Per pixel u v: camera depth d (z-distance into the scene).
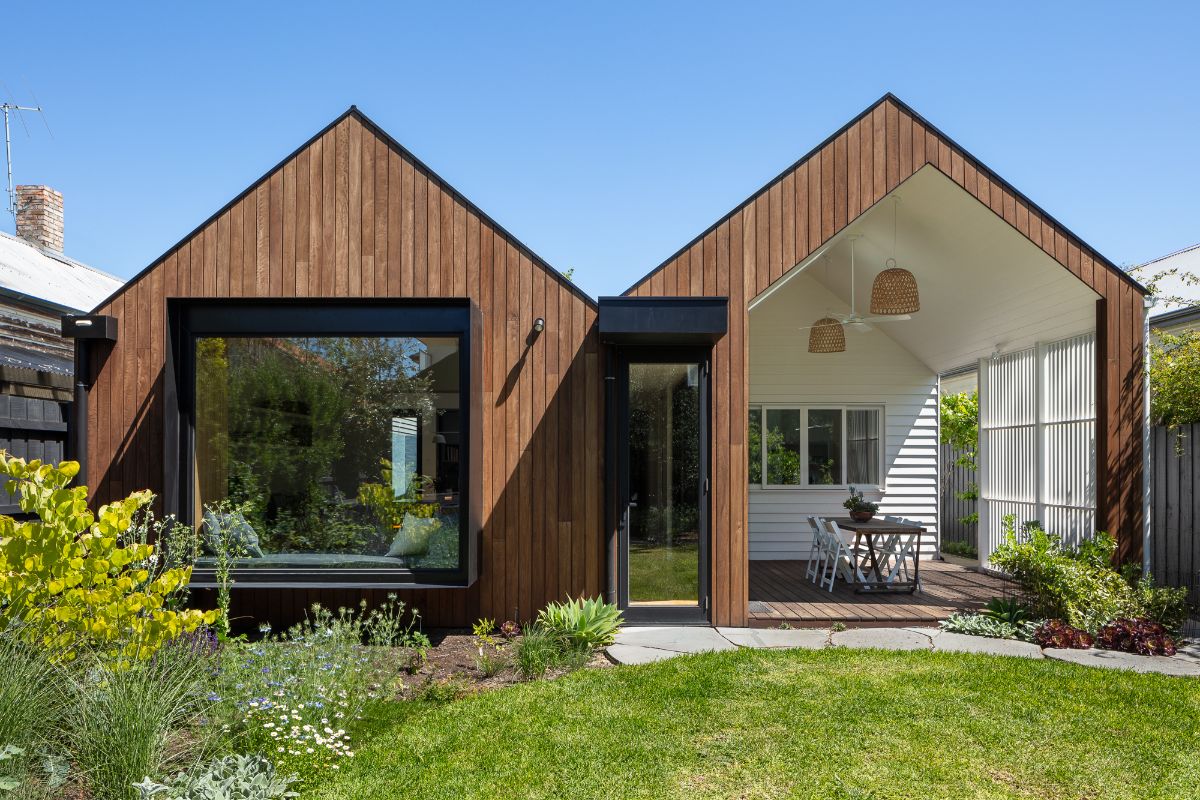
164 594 4.80
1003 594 9.15
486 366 7.73
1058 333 9.59
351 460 7.31
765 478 12.97
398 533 7.24
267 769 3.86
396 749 4.43
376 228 7.77
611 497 7.58
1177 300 8.56
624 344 7.68
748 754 4.36
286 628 7.59
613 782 4.03
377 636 6.39
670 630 7.33
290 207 7.77
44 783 3.57
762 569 11.71
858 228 9.47
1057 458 10.02
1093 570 7.41
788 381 12.98
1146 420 7.80
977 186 7.76
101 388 7.61
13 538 4.22
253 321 7.35
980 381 12.02
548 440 7.70
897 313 9.43
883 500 12.98
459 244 7.77
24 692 3.73
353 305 7.34
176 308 7.32
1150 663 6.12
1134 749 4.40
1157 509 8.42
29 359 8.73
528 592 7.65
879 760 4.27
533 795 3.88
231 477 7.33
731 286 7.69
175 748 4.14
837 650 6.44
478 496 7.46
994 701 5.14
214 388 7.38
